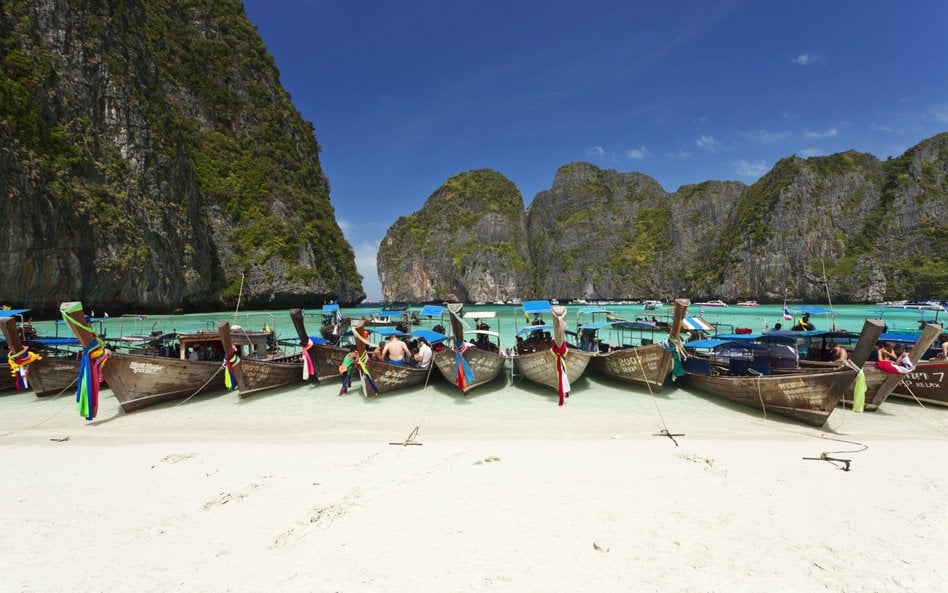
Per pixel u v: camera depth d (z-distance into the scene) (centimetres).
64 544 495
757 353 1336
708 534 494
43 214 3969
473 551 462
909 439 905
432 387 1466
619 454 798
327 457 796
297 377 1498
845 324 4078
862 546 468
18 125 3897
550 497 600
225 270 6769
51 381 1318
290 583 412
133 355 1143
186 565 448
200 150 7194
